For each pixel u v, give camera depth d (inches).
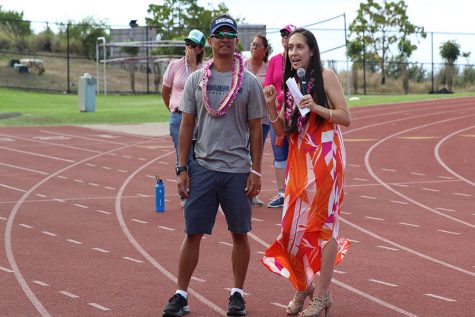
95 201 511.5
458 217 461.7
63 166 688.4
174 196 532.1
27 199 518.9
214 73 271.4
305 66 266.8
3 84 2117.4
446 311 273.9
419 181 609.0
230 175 269.1
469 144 877.2
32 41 2637.8
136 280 315.0
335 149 263.6
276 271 269.3
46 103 1728.6
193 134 274.8
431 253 367.2
